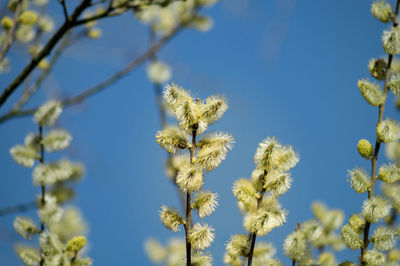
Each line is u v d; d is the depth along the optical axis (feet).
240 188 4.57
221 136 4.53
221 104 4.53
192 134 4.53
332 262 4.54
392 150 4.70
